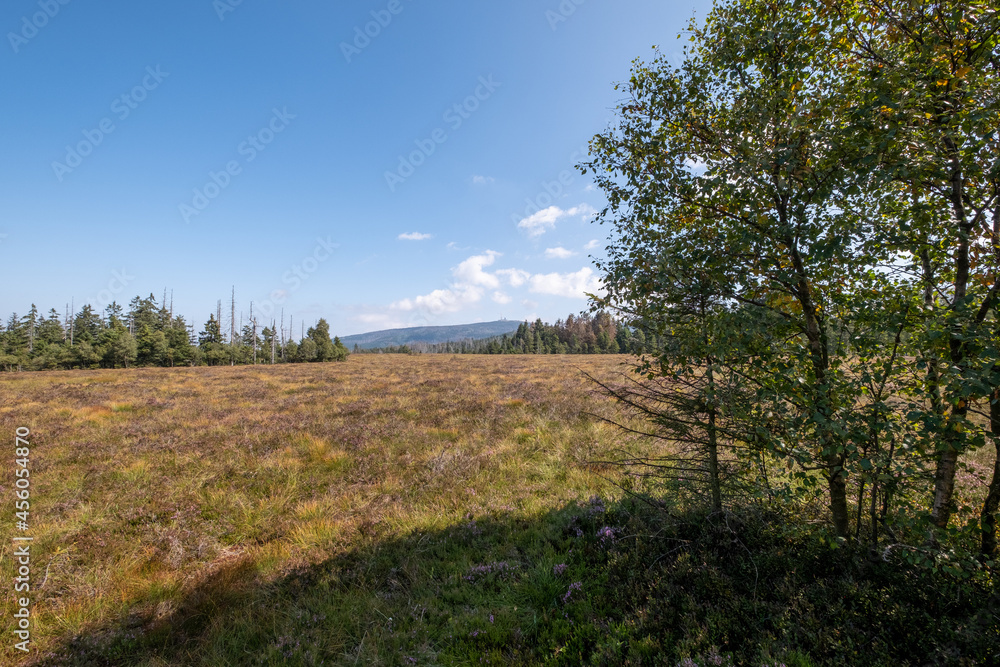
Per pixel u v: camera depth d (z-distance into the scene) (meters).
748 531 4.82
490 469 8.55
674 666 3.36
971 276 3.60
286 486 8.13
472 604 4.61
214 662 3.88
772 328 3.88
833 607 3.54
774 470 5.21
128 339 48.00
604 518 6.06
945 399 3.24
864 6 3.64
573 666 3.61
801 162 3.62
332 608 4.56
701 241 4.11
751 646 3.44
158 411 15.84
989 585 3.34
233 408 16.34
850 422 3.42
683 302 4.23
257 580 5.21
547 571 4.90
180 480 8.41
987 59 3.28
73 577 5.28
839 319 4.00
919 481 4.02
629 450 8.62
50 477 8.55
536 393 17.59
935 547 3.44
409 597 4.74
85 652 4.12
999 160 3.07
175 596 5.00
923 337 3.30
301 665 3.82
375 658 3.83
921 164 3.29
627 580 4.59
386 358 60.59
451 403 16.00
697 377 4.14
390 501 7.37
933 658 2.95
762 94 3.93
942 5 3.23
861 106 3.30
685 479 4.93
